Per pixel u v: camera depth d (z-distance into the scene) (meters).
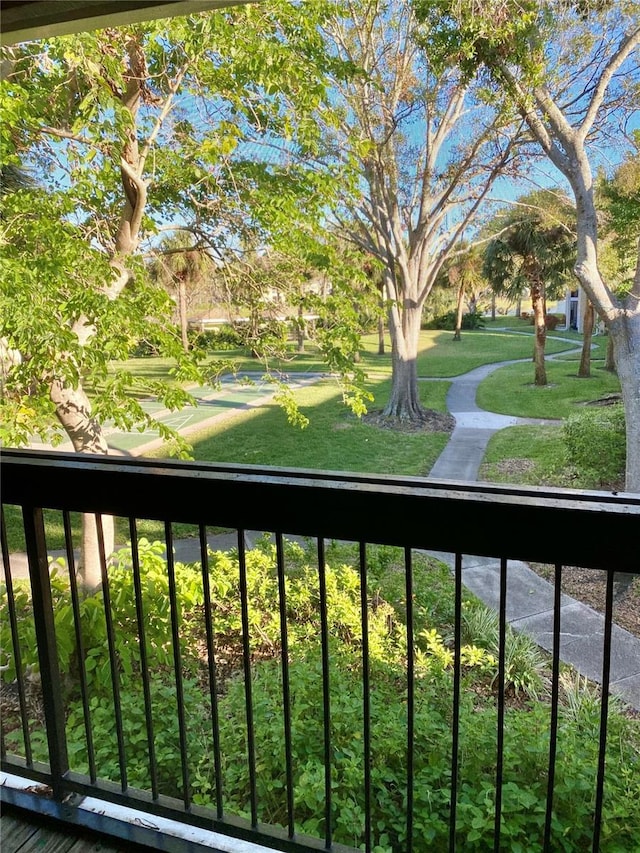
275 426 11.30
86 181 4.19
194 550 6.11
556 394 12.95
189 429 11.07
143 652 1.38
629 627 4.59
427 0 6.30
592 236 7.48
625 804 1.88
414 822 1.85
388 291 11.46
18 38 1.51
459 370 18.70
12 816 1.43
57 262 3.62
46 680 1.41
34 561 1.36
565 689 3.58
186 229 5.30
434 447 9.52
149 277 5.31
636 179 7.82
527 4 6.16
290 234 4.90
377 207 10.62
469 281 23.86
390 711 2.50
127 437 10.15
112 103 3.62
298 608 4.06
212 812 1.36
